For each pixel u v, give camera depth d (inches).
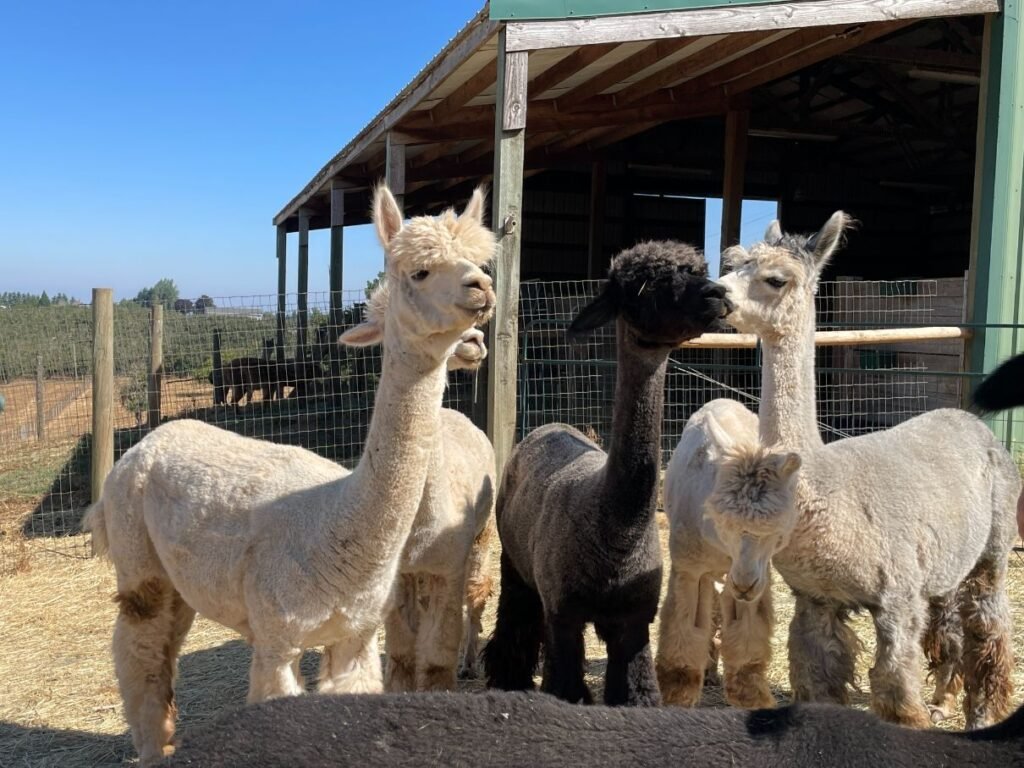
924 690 193.8
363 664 135.1
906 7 346.0
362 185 670.5
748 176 786.2
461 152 600.1
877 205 836.0
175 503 144.7
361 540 125.0
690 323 138.4
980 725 168.6
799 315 153.5
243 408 550.6
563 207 783.7
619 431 144.8
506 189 308.2
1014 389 77.2
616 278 143.8
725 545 136.5
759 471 130.2
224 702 191.0
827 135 700.7
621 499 143.0
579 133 608.4
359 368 525.0
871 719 84.1
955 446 162.6
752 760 78.1
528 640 184.4
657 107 507.8
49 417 491.8
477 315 116.5
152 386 440.1
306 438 479.2
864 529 140.4
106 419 334.6
